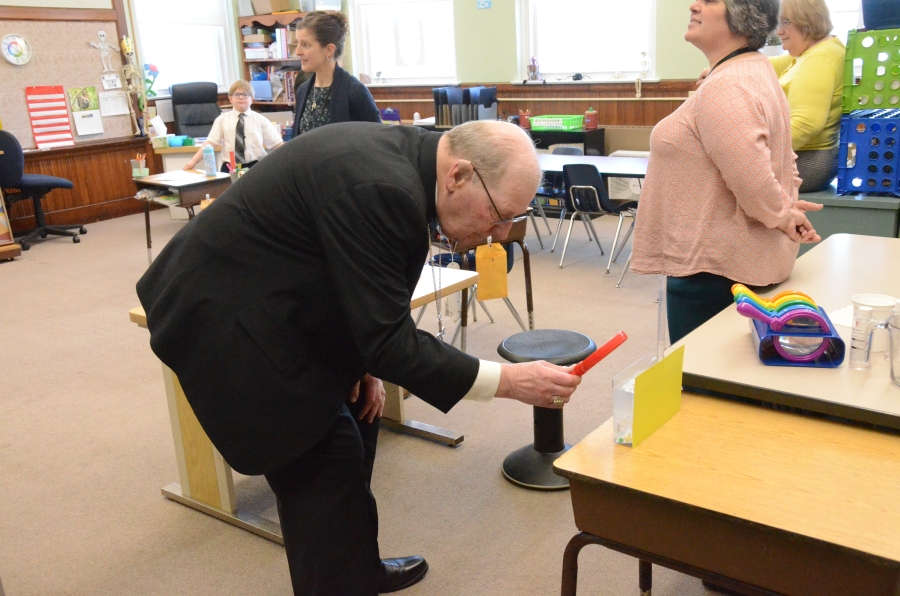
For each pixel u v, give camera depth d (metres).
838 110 4.08
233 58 9.22
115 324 4.62
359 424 1.96
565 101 7.57
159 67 8.55
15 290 5.41
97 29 7.59
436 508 2.58
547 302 4.74
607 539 1.34
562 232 6.63
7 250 6.28
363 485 1.71
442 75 8.34
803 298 1.63
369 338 1.38
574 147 6.74
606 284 5.07
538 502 2.59
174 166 7.88
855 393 1.44
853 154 3.96
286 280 1.45
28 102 7.13
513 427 3.16
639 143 7.20
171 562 2.36
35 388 3.70
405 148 1.45
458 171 1.38
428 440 3.08
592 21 7.37
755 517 1.14
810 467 1.28
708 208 2.04
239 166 5.64
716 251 2.05
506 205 1.41
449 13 8.10
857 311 1.54
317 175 1.39
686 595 2.08
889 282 2.08
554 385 1.51
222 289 1.46
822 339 1.56
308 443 1.53
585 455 1.36
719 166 1.96
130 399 3.55
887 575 1.05
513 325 4.34
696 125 2.01
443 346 1.51
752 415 1.48
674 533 1.25
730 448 1.35
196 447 2.57
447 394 1.49
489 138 1.40
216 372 1.48
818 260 2.33
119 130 7.92
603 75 7.45
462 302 3.49
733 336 1.76
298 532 1.66
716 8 2.00
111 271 5.84
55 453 3.06
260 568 2.32
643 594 1.80
